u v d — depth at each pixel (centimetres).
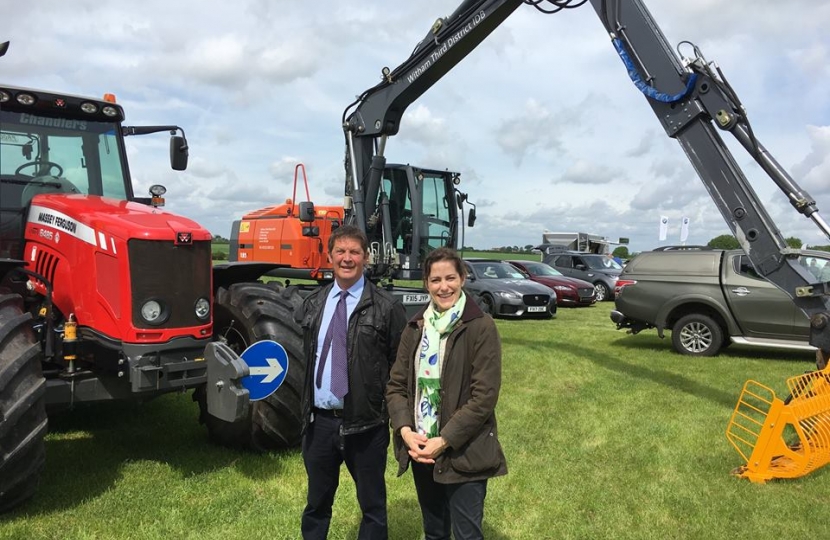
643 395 673
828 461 446
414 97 802
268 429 448
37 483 354
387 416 282
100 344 391
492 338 245
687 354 930
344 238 278
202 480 412
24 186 454
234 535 339
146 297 387
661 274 962
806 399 446
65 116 480
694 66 532
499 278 1477
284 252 1198
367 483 280
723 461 472
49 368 412
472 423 237
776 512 385
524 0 652
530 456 480
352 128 836
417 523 360
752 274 899
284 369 379
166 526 345
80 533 331
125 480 407
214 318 491
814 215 475
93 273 395
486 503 393
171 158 534
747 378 763
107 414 563
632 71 575
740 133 511
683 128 550
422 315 265
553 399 654
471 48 744
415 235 983
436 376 248
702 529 363
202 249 414
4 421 325
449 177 1085
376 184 838
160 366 387
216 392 374
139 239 386
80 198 447
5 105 452
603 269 1920
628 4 580
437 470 244
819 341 473
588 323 1295
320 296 294
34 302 437
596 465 463
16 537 323
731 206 526
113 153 502
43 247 431
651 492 414
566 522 369
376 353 276
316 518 292
